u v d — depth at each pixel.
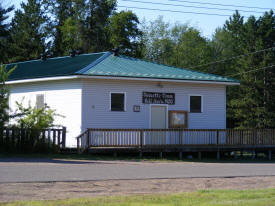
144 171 17.56
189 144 26.08
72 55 32.44
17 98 29.81
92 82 25.39
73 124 25.39
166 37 67.44
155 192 12.73
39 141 22.25
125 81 26.47
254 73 55.31
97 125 25.44
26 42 61.94
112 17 55.34
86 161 20.50
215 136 27.52
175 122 27.89
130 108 26.56
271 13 60.78
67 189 12.54
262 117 55.41
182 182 15.02
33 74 28.52
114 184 13.84
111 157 23.38
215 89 29.72
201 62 62.97
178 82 28.06
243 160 27.05
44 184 13.12
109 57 29.25
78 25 56.91
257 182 15.81
